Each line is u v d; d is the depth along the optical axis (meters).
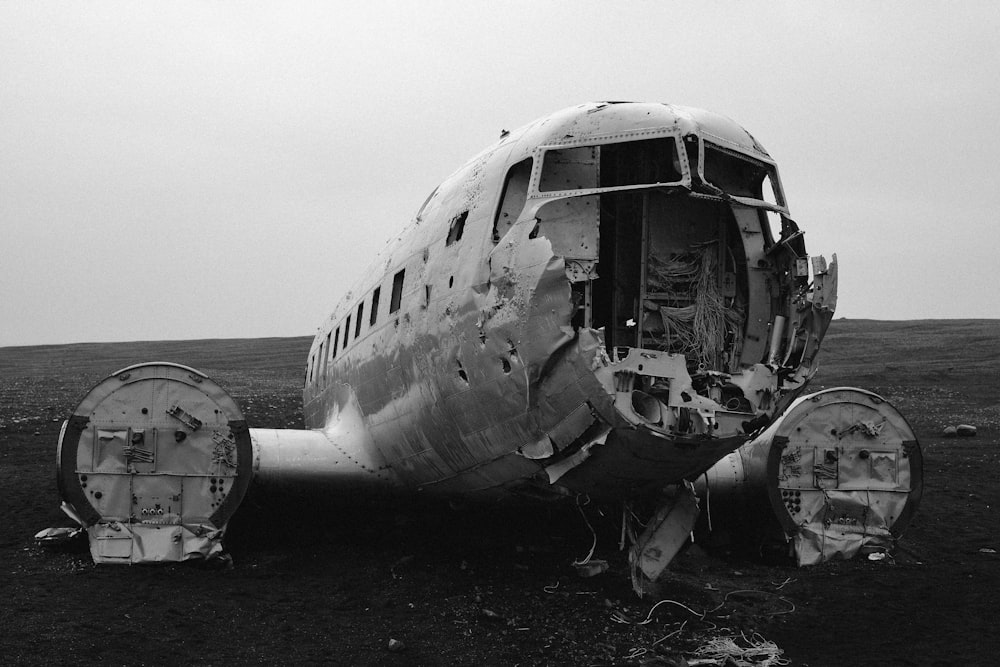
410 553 9.58
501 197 7.98
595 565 8.80
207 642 6.89
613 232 7.93
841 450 9.98
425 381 8.74
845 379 31.84
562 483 7.71
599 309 7.98
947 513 12.48
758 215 7.93
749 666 6.78
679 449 6.84
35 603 7.62
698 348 7.70
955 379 31.47
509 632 7.29
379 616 7.59
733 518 10.53
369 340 10.52
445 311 8.33
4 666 6.23
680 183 7.12
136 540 8.88
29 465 15.56
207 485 9.06
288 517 10.70
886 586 9.00
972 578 9.31
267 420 22.05
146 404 9.02
